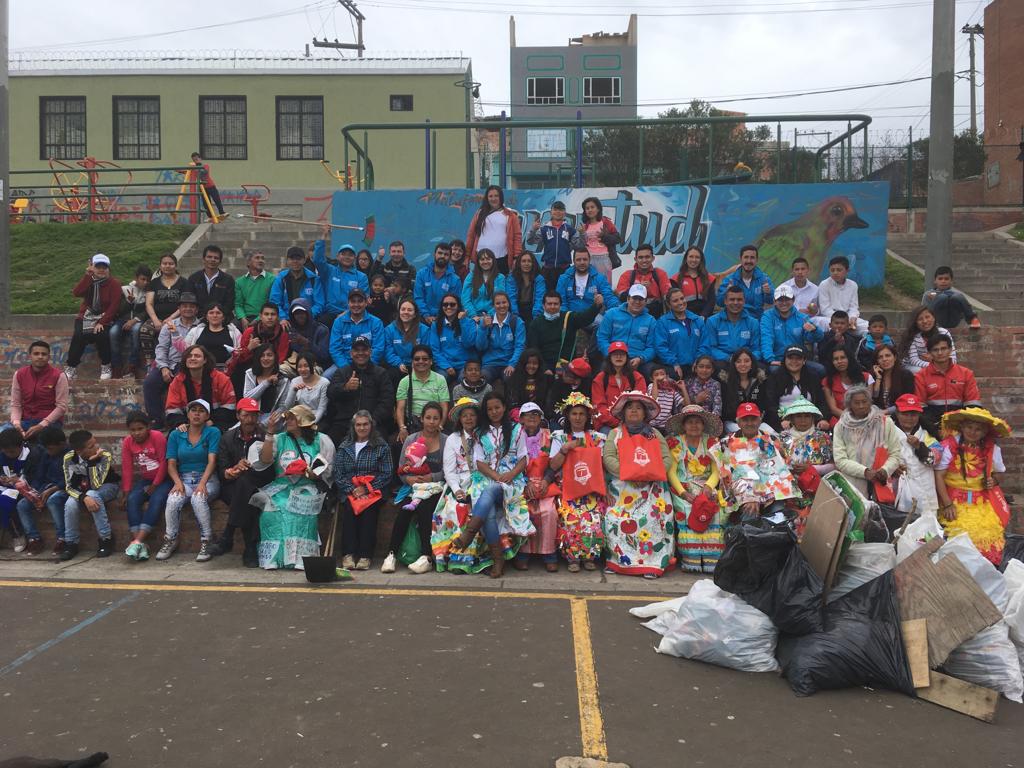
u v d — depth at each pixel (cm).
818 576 501
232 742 399
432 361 884
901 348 881
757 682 474
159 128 2362
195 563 734
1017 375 998
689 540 710
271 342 896
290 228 1560
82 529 779
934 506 658
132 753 389
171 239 1553
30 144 2356
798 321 886
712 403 816
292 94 2369
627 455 710
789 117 1345
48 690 457
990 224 2091
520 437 733
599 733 409
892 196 2444
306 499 732
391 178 2367
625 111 2981
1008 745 404
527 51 3016
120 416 968
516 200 1366
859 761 386
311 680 470
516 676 478
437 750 392
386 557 725
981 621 457
